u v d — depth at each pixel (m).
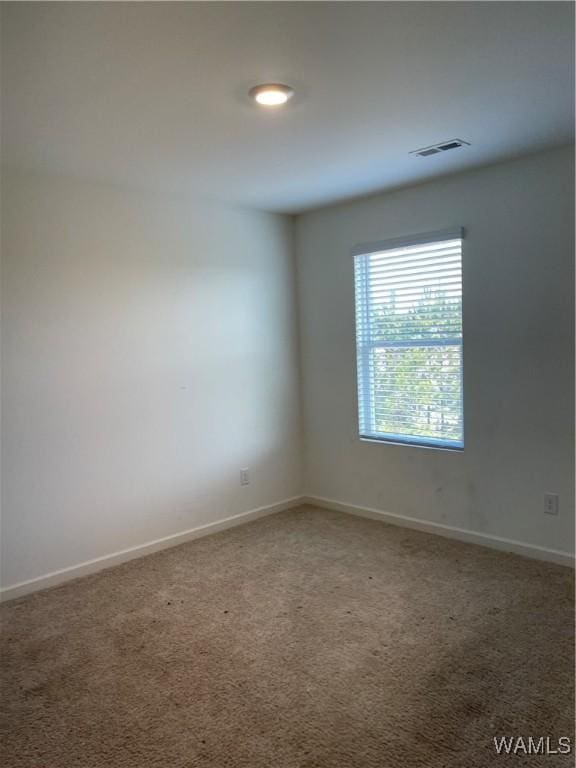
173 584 3.14
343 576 3.15
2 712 2.10
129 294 3.45
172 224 3.65
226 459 4.02
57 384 3.17
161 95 2.11
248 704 2.09
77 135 2.50
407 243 3.65
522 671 2.22
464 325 3.45
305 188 3.55
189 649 2.47
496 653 2.34
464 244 3.40
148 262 3.54
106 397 3.38
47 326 3.12
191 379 3.79
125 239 3.42
